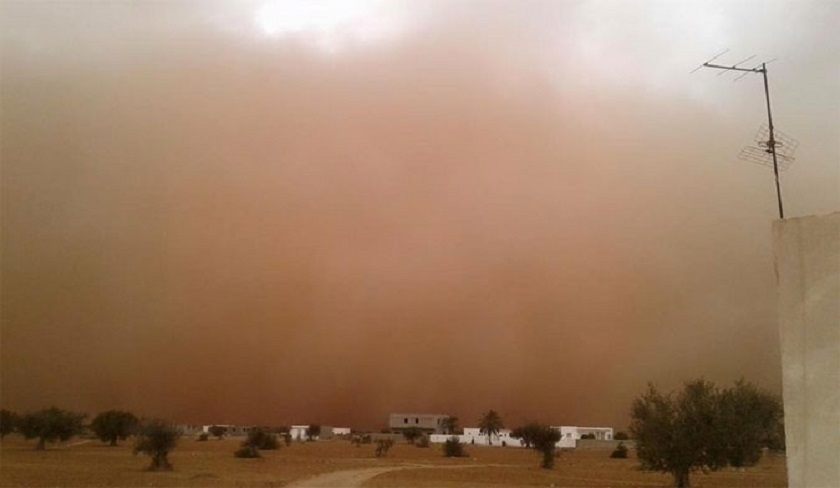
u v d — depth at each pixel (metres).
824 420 4.98
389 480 22.75
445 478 24.22
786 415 5.15
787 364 5.19
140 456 33.03
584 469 31.62
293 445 57.88
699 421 20.23
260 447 44.56
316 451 45.78
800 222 5.25
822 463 4.96
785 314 5.24
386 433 78.31
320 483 21.19
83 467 26.05
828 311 5.05
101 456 33.00
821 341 5.06
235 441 63.44
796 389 5.13
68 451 37.03
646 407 21.11
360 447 56.56
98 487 19.20
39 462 28.00
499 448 60.38
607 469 31.66
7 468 24.48
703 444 20.08
